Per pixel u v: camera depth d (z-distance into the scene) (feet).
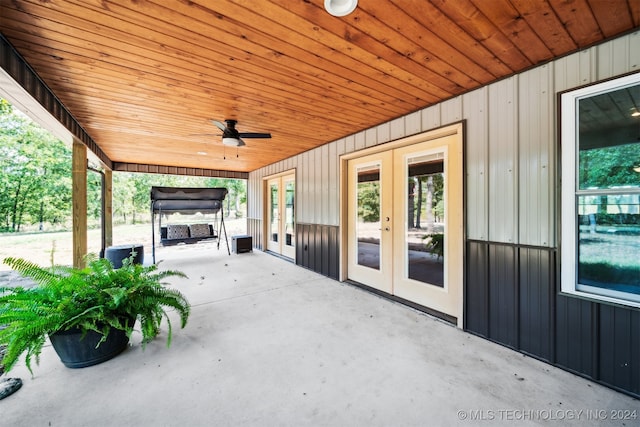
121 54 6.25
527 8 4.81
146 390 5.63
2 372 6.17
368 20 5.13
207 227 25.21
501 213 7.55
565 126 6.30
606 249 5.90
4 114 36.40
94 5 4.60
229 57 6.45
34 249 27.14
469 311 8.30
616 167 5.75
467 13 4.94
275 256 21.49
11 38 5.54
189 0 4.53
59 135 10.60
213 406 5.19
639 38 5.36
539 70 6.76
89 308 6.29
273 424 4.76
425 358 6.84
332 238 14.71
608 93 5.81
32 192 40.75
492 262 7.76
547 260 6.64
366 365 6.54
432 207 9.93
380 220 12.12
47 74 7.13
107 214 19.26
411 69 7.08
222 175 26.27
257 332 8.27
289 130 12.76
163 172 23.02
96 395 5.48
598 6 4.77
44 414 4.95
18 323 5.60
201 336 8.00
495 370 6.34
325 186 15.28
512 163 7.30
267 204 23.97
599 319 5.89
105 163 17.80
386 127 11.37
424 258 10.30
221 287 13.00
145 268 7.95
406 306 10.41
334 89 8.25
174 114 10.34
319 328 8.54
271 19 5.07
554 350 6.54
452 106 8.80
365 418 4.90
